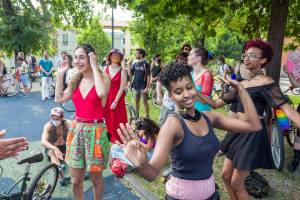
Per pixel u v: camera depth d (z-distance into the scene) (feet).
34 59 58.34
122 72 17.01
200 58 12.38
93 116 10.72
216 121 7.39
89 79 10.87
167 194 7.02
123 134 5.85
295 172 16.06
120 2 24.07
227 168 10.71
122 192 14.40
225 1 21.66
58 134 14.78
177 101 6.59
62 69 11.49
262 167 9.97
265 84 9.57
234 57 135.95
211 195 6.95
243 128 7.34
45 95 37.96
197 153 6.51
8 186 14.55
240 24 26.61
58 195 13.98
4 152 6.25
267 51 9.57
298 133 15.97
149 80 26.08
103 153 10.86
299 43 24.86
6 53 65.82
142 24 71.20
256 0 22.38
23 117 28.73
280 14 17.72
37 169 16.65
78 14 66.28
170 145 6.40
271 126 14.42
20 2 65.16
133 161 5.72
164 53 74.74
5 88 40.57
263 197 13.37
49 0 64.90
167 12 18.97
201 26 23.45
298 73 15.70
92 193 14.07
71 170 11.08
